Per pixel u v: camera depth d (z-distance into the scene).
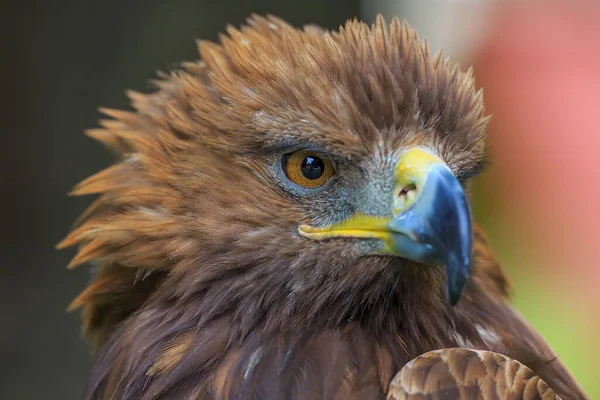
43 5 2.29
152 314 1.95
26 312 2.34
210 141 1.95
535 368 1.96
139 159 1.96
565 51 2.67
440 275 1.95
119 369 1.95
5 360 2.32
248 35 1.97
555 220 2.73
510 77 2.70
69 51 2.32
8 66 2.29
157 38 2.35
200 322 1.94
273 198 1.94
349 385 1.92
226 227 1.94
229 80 1.95
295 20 2.38
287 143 1.94
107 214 1.97
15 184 2.32
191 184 1.95
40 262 2.35
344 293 1.94
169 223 1.95
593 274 2.83
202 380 1.94
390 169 1.93
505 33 2.70
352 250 1.94
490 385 1.91
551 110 2.68
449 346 1.95
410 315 1.95
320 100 1.93
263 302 1.94
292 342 1.94
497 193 2.72
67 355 2.37
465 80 1.96
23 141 2.32
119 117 1.98
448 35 2.64
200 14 2.36
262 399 1.93
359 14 2.42
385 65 1.94
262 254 1.94
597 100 2.65
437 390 1.91
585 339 2.83
